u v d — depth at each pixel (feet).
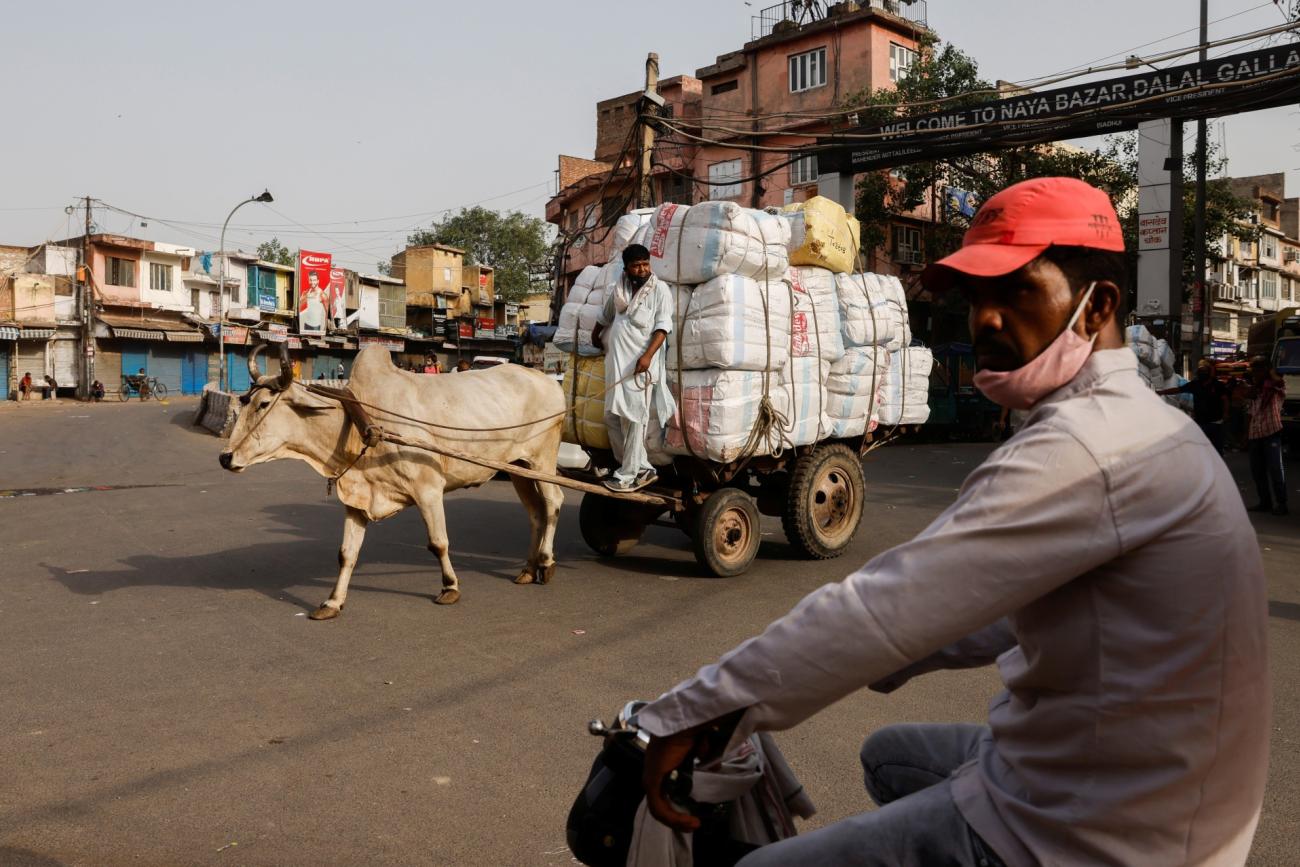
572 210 126.62
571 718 15.43
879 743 6.52
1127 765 4.45
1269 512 38.11
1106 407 4.56
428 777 13.15
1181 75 49.49
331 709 15.76
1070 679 4.59
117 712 15.60
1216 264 98.12
